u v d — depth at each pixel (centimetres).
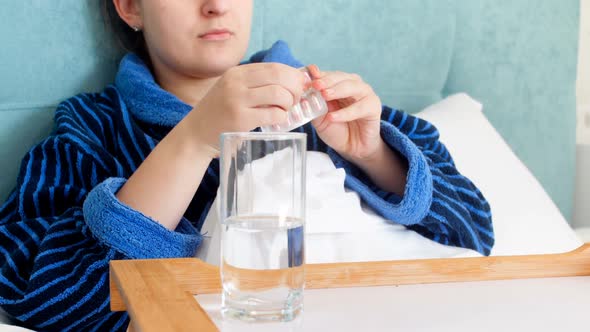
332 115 142
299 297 108
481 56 205
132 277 112
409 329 106
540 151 212
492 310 111
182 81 171
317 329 106
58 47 173
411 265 118
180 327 102
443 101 193
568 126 215
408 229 151
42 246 141
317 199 142
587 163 219
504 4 205
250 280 107
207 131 139
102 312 137
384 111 170
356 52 193
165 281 112
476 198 160
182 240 139
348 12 192
